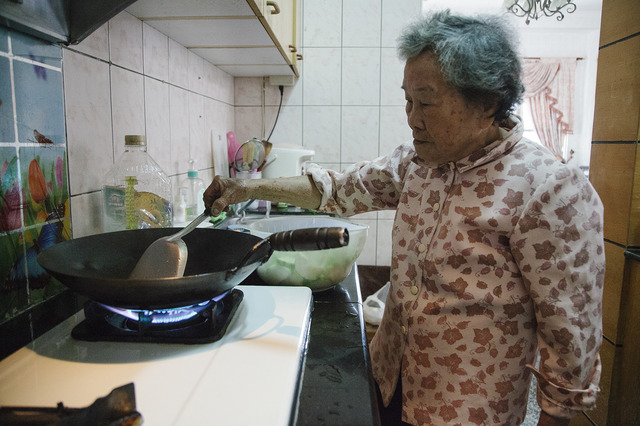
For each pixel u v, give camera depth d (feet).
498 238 2.31
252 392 1.62
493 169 2.30
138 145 3.08
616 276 5.05
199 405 1.54
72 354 1.92
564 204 2.12
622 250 4.94
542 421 2.43
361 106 7.29
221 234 2.74
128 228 3.11
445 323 2.43
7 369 1.79
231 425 1.43
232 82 7.13
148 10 3.46
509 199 2.24
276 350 1.97
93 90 3.04
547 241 2.14
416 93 2.14
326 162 7.45
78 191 2.88
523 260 2.22
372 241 7.56
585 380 2.28
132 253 2.61
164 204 3.39
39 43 2.45
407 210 2.69
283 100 7.30
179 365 1.83
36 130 2.45
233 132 7.11
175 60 4.60
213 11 3.51
